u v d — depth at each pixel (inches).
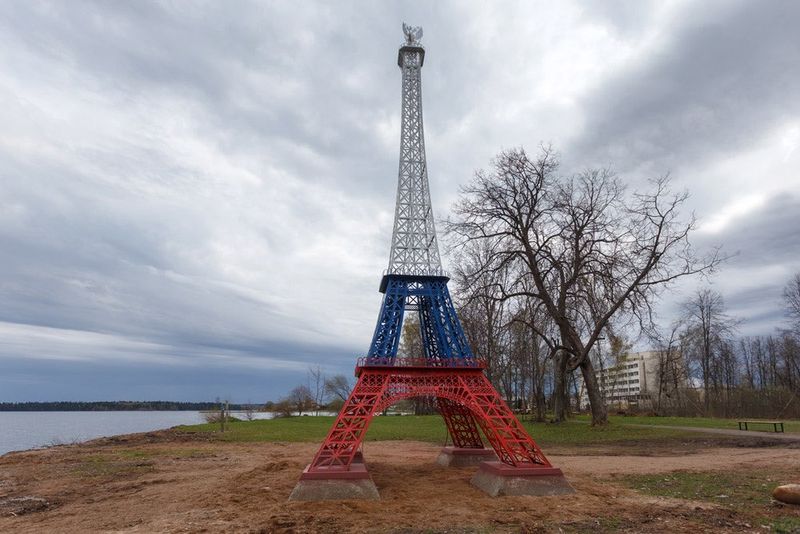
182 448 1284.4
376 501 592.4
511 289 1592.0
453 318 853.2
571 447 1195.9
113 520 522.6
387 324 827.4
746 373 3083.2
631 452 1079.0
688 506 532.7
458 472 831.7
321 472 611.2
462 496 624.4
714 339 2687.0
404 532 463.2
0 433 2684.5
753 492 596.4
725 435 1317.7
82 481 781.9
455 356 814.5
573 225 1558.8
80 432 2901.1
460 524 488.4
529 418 2086.6
